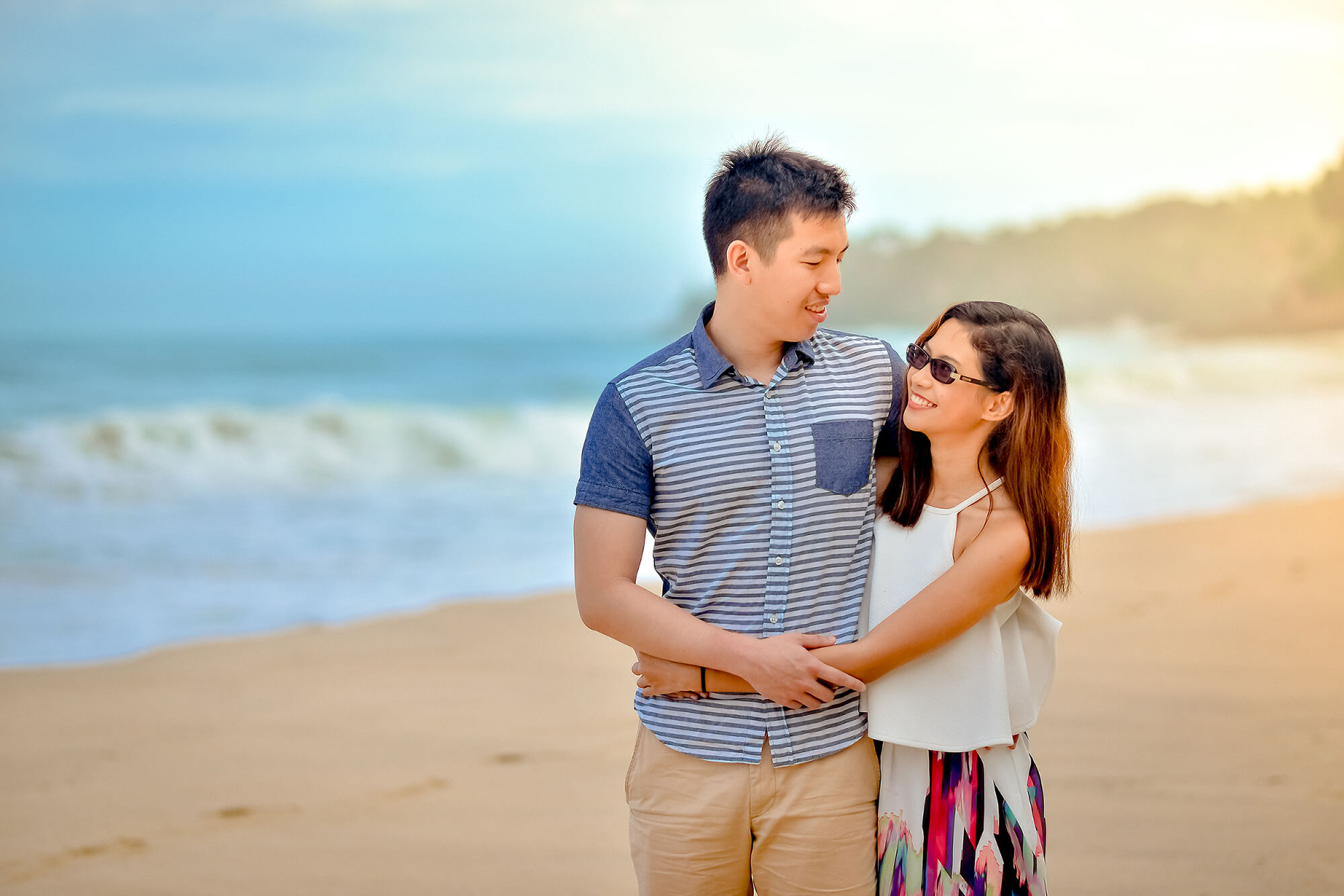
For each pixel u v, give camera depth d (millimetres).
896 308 40781
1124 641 5395
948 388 2078
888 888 2107
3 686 5055
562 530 9484
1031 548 2084
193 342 30312
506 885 3146
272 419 13406
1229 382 20906
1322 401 18203
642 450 2057
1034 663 2246
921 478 2176
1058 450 2125
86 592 7375
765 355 2109
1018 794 2123
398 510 10297
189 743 4316
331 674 5215
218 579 7738
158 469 11961
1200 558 7309
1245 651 5203
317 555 8477
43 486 11016
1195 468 12172
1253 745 4008
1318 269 36469
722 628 2008
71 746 4289
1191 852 3174
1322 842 3225
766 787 2043
